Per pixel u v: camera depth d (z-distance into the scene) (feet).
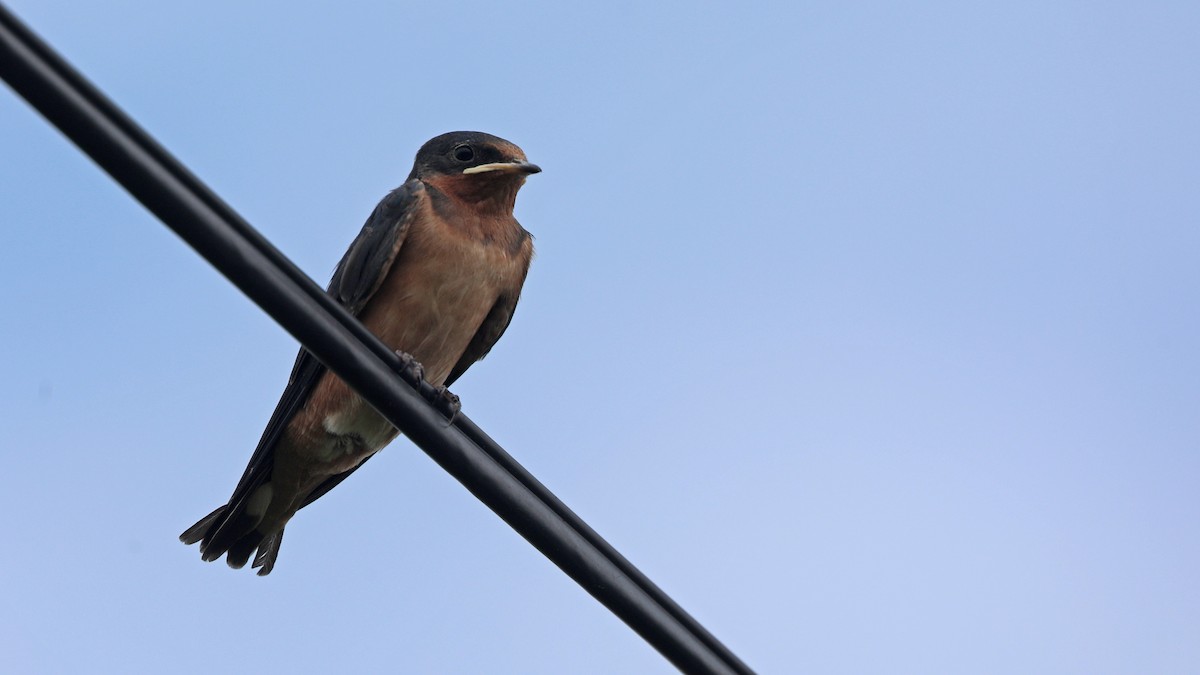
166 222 24.72
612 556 32.24
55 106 22.29
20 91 21.94
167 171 24.23
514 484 31.53
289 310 27.27
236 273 26.20
